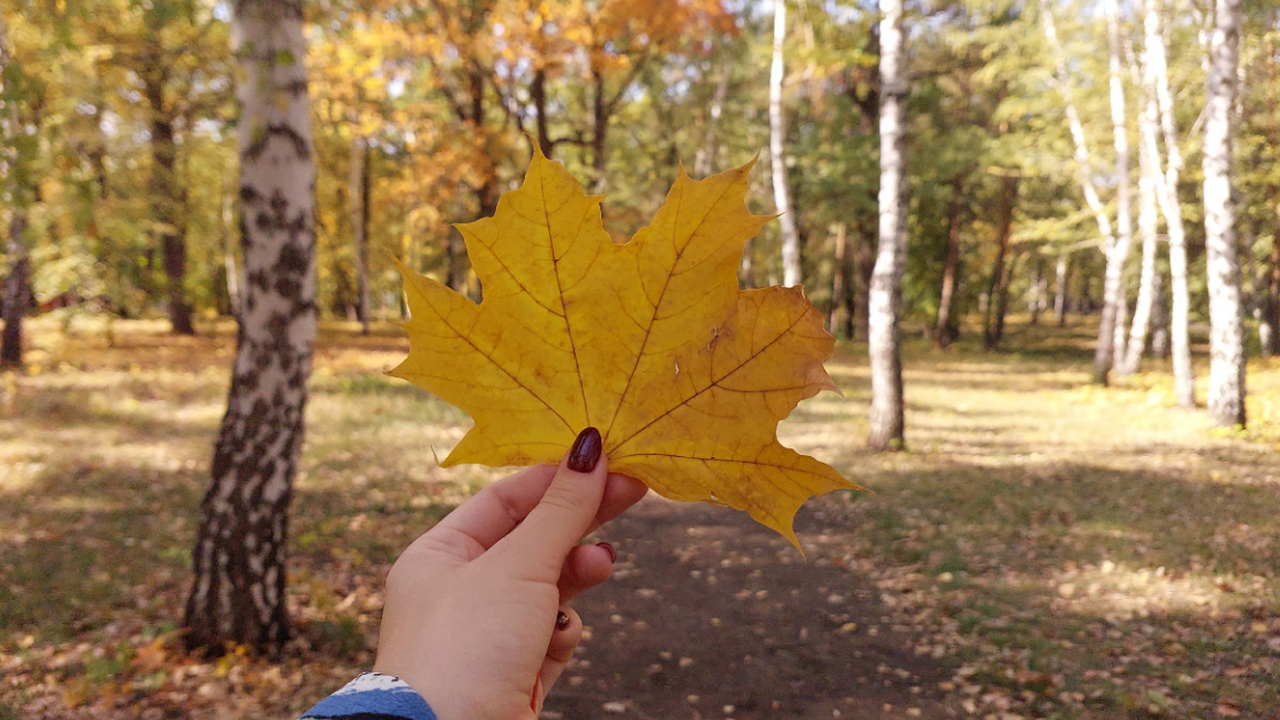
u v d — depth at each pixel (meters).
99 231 14.38
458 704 0.69
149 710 3.93
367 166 29.64
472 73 21.86
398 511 7.69
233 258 30.45
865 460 10.18
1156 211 19.52
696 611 5.82
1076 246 20.38
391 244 32.47
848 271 36.31
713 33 21.27
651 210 27.91
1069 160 20.59
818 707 4.46
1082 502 8.14
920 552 6.79
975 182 30.81
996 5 18.70
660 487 0.71
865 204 24.33
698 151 27.73
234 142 21.34
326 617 5.12
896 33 10.01
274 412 4.38
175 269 24.56
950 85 23.44
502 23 19.72
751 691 4.66
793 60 13.40
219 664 4.29
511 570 0.75
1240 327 12.06
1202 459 10.06
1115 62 17.53
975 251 37.16
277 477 4.46
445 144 21.69
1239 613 5.34
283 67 4.07
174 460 9.43
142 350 19.47
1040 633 5.23
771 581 6.37
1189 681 4.48
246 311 4.29
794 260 15.20
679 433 0.69
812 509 8.27
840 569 6.59
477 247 0.65
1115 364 22.38
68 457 9.18
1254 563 6.22
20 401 12.08
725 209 0.65
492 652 0.73
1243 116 19.59
